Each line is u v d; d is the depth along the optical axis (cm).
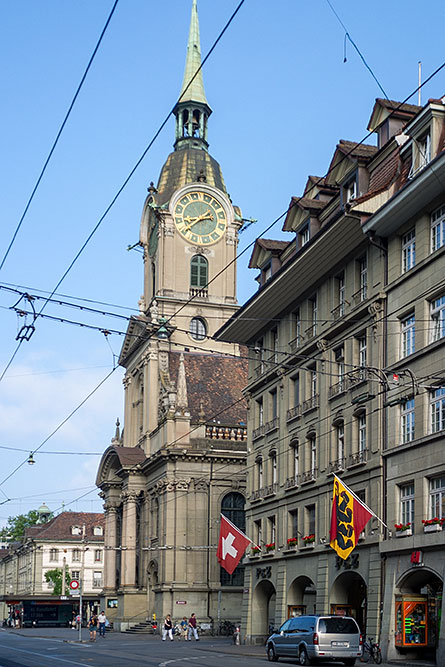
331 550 4378
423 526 3569
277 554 5038
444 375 3512
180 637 6894
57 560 13088
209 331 8600
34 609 10306
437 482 3544
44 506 15712
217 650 4816
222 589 7381
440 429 3538
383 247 4041
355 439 4253
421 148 3759
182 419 7656
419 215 3775
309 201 4844
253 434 5644
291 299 5012
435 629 3650
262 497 5338
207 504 7525
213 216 8825
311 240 4344
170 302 8500
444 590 3306
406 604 3644
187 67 9500
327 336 4556
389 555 3788
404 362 3800
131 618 7969
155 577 7794
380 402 3991
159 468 7812
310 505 4709
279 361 5228
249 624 5397
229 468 7662
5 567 15688
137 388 8831
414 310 3800
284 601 4909
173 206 8706
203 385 8344
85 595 10531
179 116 9381
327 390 4566
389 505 3841
